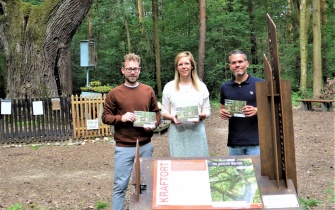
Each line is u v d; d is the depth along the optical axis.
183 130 3.72
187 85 3.78
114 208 3.92
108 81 24.52
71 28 12.72
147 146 3.96
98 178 6.65
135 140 3.88
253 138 3.79
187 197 2.31
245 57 3.80
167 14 23.56
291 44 23.39
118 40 23.55
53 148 9.62
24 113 10.09
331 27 22.86
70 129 10.36
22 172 7.25
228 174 2.44
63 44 12.80
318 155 7.66
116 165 3.92
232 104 3.73
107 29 23.86
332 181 5.73
